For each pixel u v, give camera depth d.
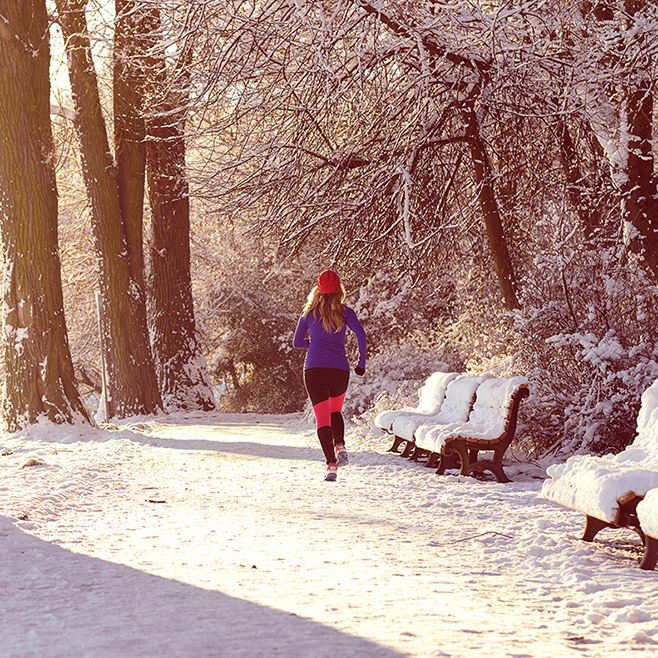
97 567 4.05
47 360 12.25
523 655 2.61
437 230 11.82
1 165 12.16
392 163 12.16
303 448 11.14
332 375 7.69
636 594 3.49
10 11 11.99
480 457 10.00
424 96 11.58
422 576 3.83
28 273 12.21
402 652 2.58
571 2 11.37
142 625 2.92
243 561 4.15
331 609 3.15
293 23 10.66
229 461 9.57
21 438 11.70
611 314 9.32
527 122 12.32
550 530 5.15
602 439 8.70
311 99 11.81
